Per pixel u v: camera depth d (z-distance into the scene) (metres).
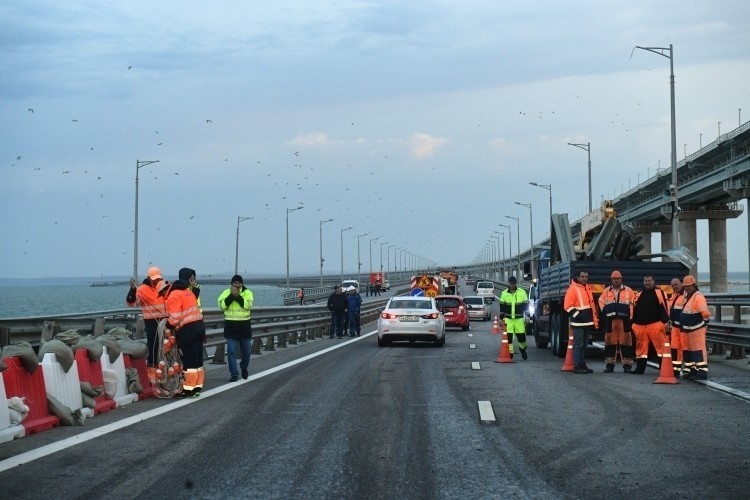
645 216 109.12
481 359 25.02
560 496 8.09
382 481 8.66
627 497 8.07
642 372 20.53
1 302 112.75
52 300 129.50
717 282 95.38
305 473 9.02
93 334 22.02
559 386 17.45
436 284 67.75
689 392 16.45
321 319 37.97
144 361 15.95
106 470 9.16
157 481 8.64
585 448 10.51
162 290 16.25
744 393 16.16
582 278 20.83
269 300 134.62
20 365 11.59
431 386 17.31
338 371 20.70
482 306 60.31
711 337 26.28
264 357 25.97
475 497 8.03
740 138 77.62
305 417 12.95
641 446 10.65
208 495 8.08
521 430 11.80
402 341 31.59
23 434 11.22
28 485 8.45
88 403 13.14
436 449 10.38
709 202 93.19
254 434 11.42
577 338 20.62
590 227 29.70
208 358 24.94
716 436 11.39
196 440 10.97
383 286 154.50
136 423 12.39
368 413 13.37
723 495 8.18
